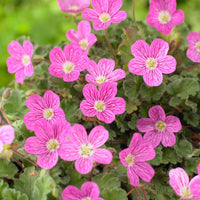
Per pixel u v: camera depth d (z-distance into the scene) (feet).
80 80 0.77
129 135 0.76
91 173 0.68
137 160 0.67
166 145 0.72
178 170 0.65
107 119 0.67
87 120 0.73
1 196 0.67
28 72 0.75
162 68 0.71
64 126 0.65
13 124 0.74
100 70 0.71
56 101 0.70
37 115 0.70
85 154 0.64
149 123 0.73
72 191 0.62
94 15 0.75
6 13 1.87
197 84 0.76
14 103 0.78
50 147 0.65
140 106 0.76
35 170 0.69
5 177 0.71
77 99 0.77
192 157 0.75
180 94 0.77
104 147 0.69
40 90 0.78
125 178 0.70
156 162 0.72
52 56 0.72
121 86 0.77
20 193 0.66
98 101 0.68
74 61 0.72
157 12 0.78
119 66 0.79
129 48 0.78
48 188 0.64
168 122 0.73
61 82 0.78
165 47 0.71
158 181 0.73
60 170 0.68
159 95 0.76
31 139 0.65
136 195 0.70
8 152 0.65
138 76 0.75
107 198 0.66
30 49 0.73
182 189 0.65
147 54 0.71
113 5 0.74
